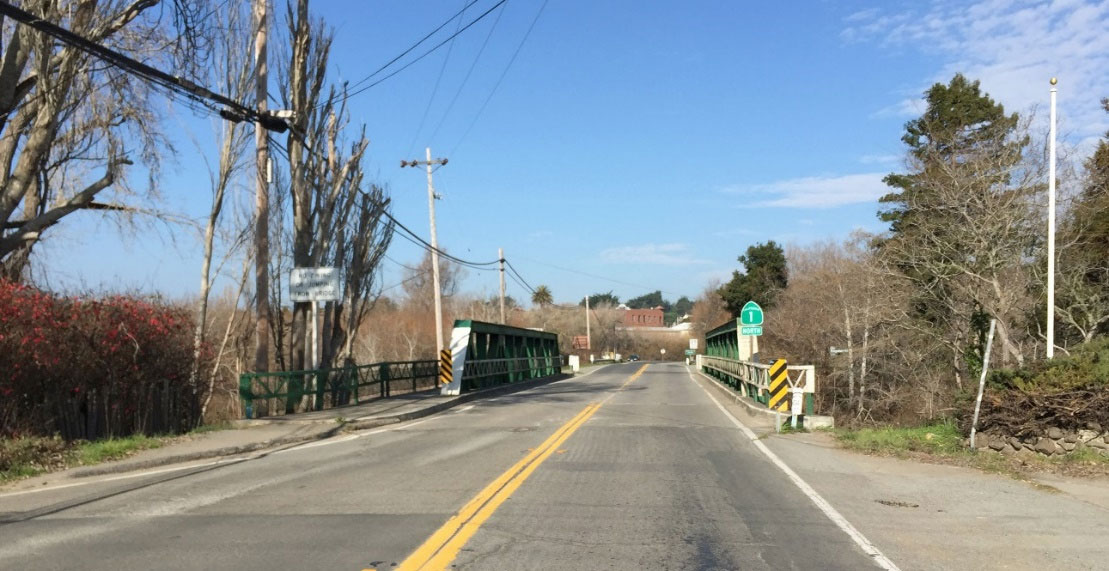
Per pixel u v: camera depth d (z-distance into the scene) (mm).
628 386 34875
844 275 34625
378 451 13375
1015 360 22703
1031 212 21938
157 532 7262
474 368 28734
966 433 13141
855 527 7637
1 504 8828
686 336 125125
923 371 29594
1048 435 12125
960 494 9438
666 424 17641
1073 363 12477
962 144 24078
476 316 83938
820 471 11117
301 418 18000
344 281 25922
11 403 12406
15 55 16125
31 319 12539
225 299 34406
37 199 20109
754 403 21031
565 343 101562
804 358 41031
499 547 6684
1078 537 7316
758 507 8539
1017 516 8227
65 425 13312
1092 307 22219
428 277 76438
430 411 21234
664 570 6086
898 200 31188
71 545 6801
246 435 15047
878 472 11055
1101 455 11719
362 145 25812
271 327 26188
